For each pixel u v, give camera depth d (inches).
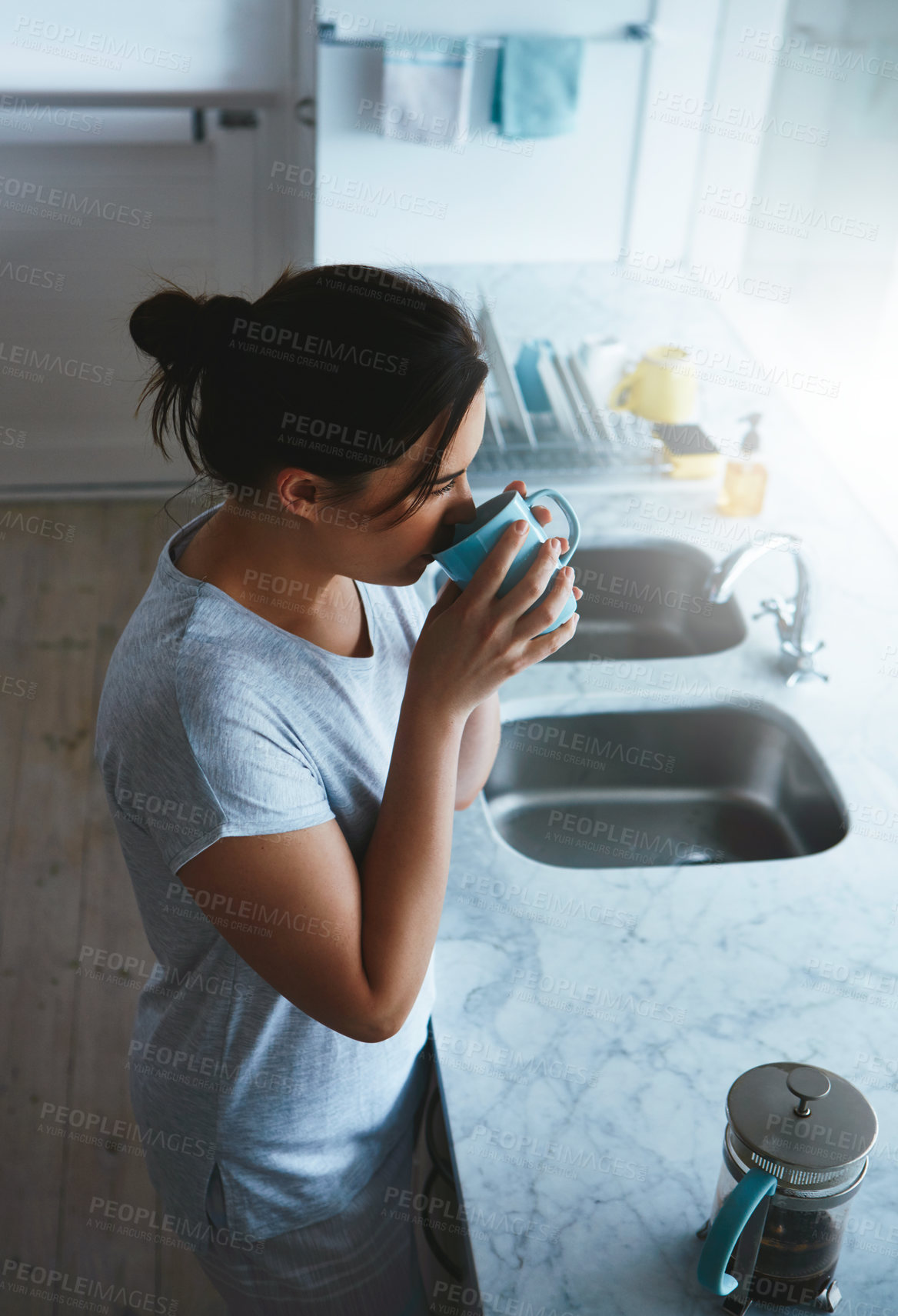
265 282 135.9
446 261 116.5
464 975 46.9
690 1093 42.5
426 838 35.5
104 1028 86.3
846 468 83.4
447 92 104.7
